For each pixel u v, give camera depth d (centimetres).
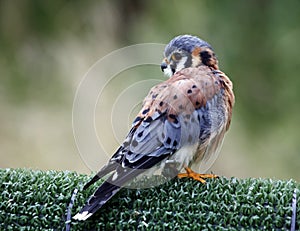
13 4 1644
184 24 1512
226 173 1445
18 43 1647
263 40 1497
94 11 1662
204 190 694
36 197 691
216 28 1498
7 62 1633
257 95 1487
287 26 1502
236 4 1502
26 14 1645
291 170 1450
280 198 670
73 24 1659
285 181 707
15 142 1506
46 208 685
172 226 669
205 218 669
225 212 669
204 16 1505
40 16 1650
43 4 1645
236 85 1483
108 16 1659
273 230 657
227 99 777
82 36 1655
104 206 681
